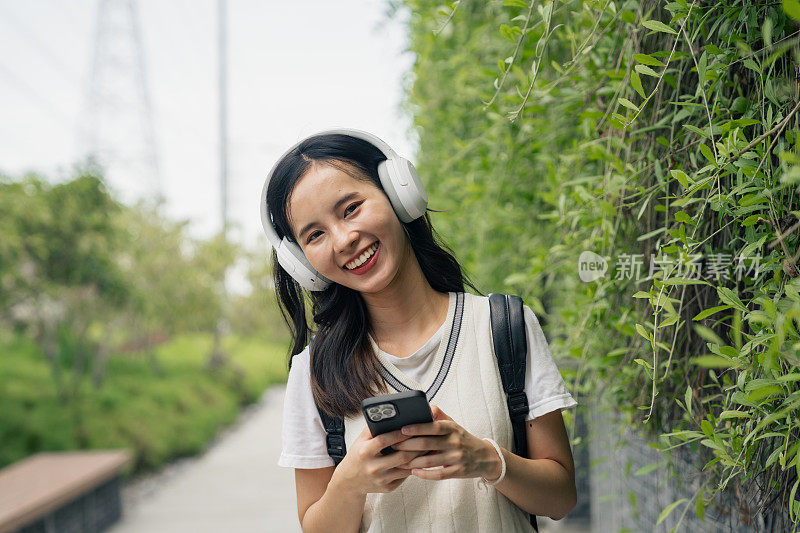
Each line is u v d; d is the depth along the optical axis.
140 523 6.13
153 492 7.54
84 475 5.26
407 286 1.30
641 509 2.26
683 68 1.36
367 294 1.29
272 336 25.86
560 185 1.86
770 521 1.30
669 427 1.69
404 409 1.04
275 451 10.27
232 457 9.88
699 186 1.11
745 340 1.23
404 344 1.31
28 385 8.83
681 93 1.37
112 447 8.02
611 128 1.56
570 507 1.27
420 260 1.38
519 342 1.26
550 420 1.27
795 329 0.97
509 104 2.29
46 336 9.18
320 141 1.24
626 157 1.49
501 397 1.25
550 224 2.30
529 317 1.30
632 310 1.66
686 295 1.46
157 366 13.27
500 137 2.47
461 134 3.47
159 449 8.66
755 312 0.97
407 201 1.25
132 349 13.92
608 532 2.89
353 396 1.26
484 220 2.91
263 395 19.73
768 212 1.12
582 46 1.42
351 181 1.21
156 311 12.71
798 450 0.94
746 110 1.18
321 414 1.29
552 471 1.21
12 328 9.12
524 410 1.24
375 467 1.08
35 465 5.89
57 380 8.85
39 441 7.45
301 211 1.20
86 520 5.50
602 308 1.73
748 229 1.14
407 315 1.31
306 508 1.33
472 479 1.25
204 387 13.88
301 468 1.31
